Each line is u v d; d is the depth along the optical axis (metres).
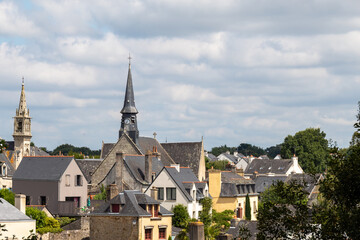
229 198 121.62
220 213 114.94
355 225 32.19
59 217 98.94
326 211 34.69
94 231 81.56
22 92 186.00
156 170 127.00
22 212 77.12
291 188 36.38
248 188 128.88
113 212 81.19
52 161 109.44
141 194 82.94
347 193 33.56
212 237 84.62
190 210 105.56
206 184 113.81
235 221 85.62
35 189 107.75
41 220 87.62
